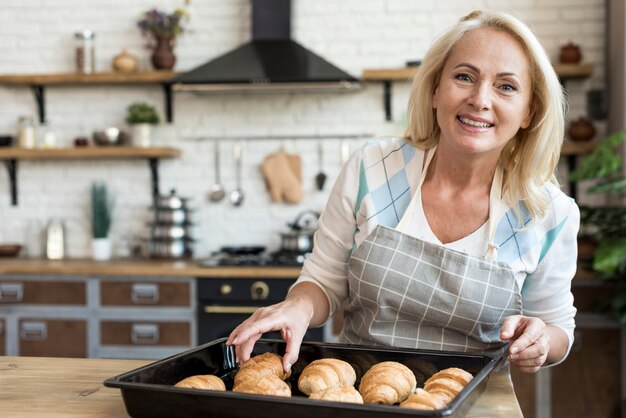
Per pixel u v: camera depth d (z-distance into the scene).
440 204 1.58
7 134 4.63
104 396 1.30
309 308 1.52
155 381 1.20
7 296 3.94
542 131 1.52
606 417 3.58
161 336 3.84
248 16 4.47
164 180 4.55
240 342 1.34
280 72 3.95
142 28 4.39
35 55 4.59
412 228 1.59
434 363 1.31
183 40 4.50
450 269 1.52
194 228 4.53
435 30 4.36
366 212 1.61
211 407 1.08
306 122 4.45
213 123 4.51
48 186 4.63
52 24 4.58
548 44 4.26
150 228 4.54
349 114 4.42
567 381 3.60
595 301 3.55
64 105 4.59
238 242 4.51
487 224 1.55
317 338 3.70
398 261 1.55
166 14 4.50
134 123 4.41
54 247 4.51
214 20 4.49
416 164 1.62
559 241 1.56
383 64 4.39
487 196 1.57
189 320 3.82
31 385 1.37
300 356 1.39
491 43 1.44
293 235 4.14
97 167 4.59
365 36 4.39
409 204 1.60
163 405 1.10
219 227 4.52
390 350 1.33
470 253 1.55
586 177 3.56
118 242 4.58
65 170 4.61
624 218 3.67
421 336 1.61
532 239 1.54
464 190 1.57
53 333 3.92
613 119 4.14
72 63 4.58
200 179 4.53
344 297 1.74
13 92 4.62
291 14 4.27
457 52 1.47
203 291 3.80
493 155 1.52
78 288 3.90
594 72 4.25
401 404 1.09
